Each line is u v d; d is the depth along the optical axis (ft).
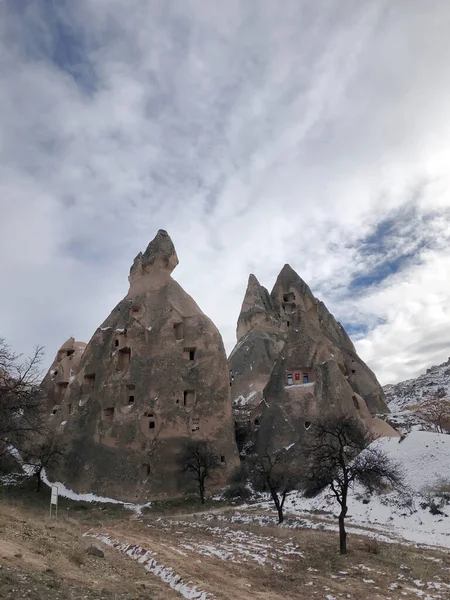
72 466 181.47
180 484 170.50
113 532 88.28
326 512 122.31
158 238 234.99
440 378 398.62
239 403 249.75
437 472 119.03
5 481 172.65
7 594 31.50
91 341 216.74
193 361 199.21
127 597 39.06
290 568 61.36
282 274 337.11
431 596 48.70
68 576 40.88
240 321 315.37
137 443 175.52
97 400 195.21
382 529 98.43
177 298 216.74
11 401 103.35
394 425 229.86
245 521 116.26
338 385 196.34
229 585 50.80
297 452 175.73
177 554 65.36
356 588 52.08
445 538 86.94
